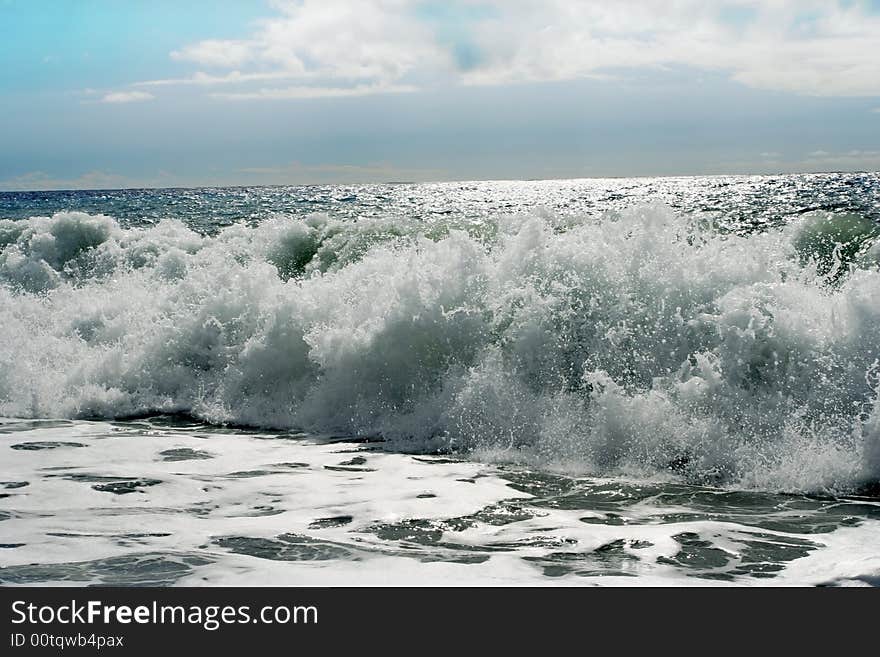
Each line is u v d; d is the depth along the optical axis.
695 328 6.34
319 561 3.90
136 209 40.97
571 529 4.36
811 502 4.78
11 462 5.83
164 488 5.16
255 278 8.43
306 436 6.69
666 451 5.62
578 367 6.56
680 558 3.93
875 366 5.59
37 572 3.76
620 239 7.22
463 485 5.23
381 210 38.75
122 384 8.11
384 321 7.13
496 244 8.15
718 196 40.62
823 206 25.48
